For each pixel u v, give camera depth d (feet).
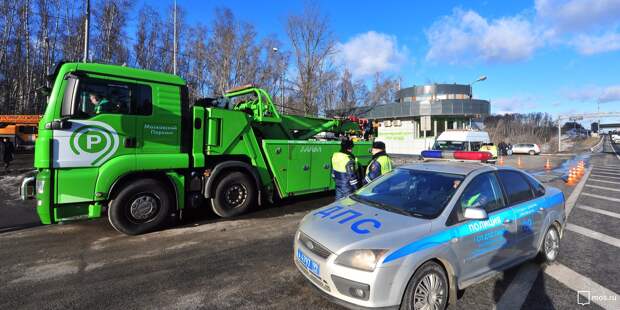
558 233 15.31
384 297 8.91
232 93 27.35
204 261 14.62
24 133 83.51
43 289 11.90
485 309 10.74
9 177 39.86
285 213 23.81
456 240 10.41
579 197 32.35
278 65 98.22
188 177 20.27
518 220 12.76
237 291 11.82
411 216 10.77
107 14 97.30
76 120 16.15
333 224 10.82
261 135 25.76
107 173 16.85
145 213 18.31
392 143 130.21
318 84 90.02
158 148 18.69
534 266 14.40
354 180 19.83
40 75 99.50
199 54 97.19
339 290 9.38
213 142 20.75
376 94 131.23
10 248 16.15
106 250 15.93
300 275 13.23
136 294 11.56
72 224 20.35
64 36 99.04
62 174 15.94
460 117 126.00
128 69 17.85
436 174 12.97
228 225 20.44
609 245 17.54
